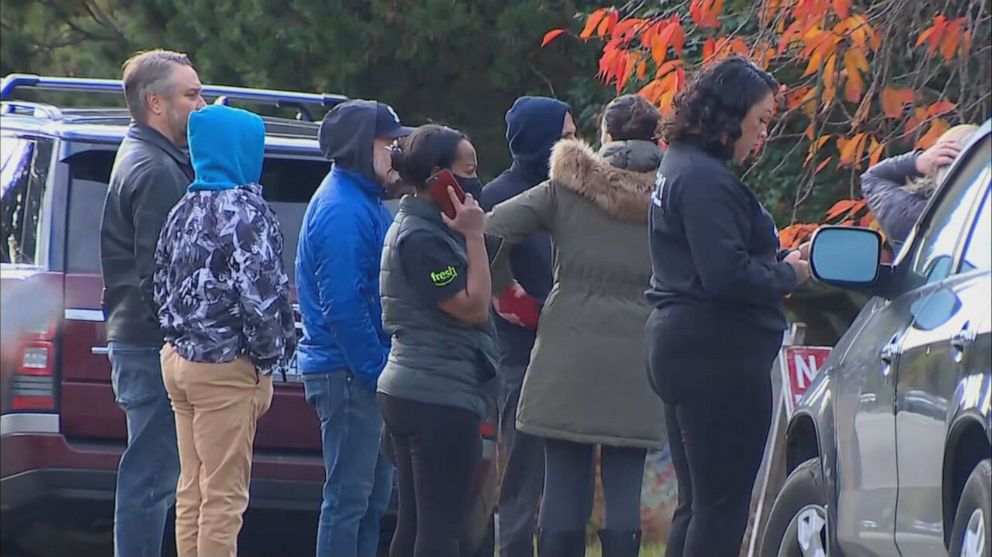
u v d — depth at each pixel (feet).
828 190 113.70
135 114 78.89
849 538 67.31
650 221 68.08
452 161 71.36
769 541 76.69
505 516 84.07
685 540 69.05
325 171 92.58
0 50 183.11
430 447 71.36
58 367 84.23
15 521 84.07
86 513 85.05
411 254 70.69
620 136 77.36
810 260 67.46
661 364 66.85
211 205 72.69
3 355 82.99
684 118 66.74
